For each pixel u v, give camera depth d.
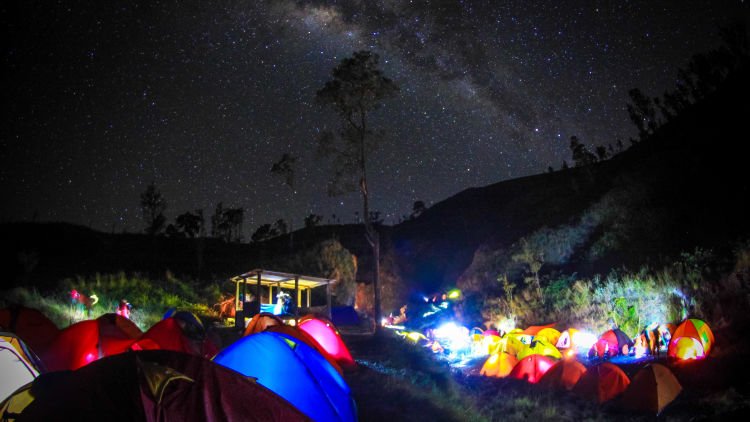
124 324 11.05
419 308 46.31
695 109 48.78
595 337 21.80
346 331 27.34
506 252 44.50
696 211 29.95
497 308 34.50
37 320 10.52
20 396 4.51
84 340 9.85
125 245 44.84
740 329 15.97
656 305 21.75
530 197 59.06
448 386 14.84
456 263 66.06
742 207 26.84
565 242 38.66
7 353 6.55
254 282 26.20
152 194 53.44
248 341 7.53
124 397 4.24
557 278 34.16
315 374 7.32
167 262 40.91
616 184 43.00
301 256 38.50
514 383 16.52
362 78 28.27
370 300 49.62
